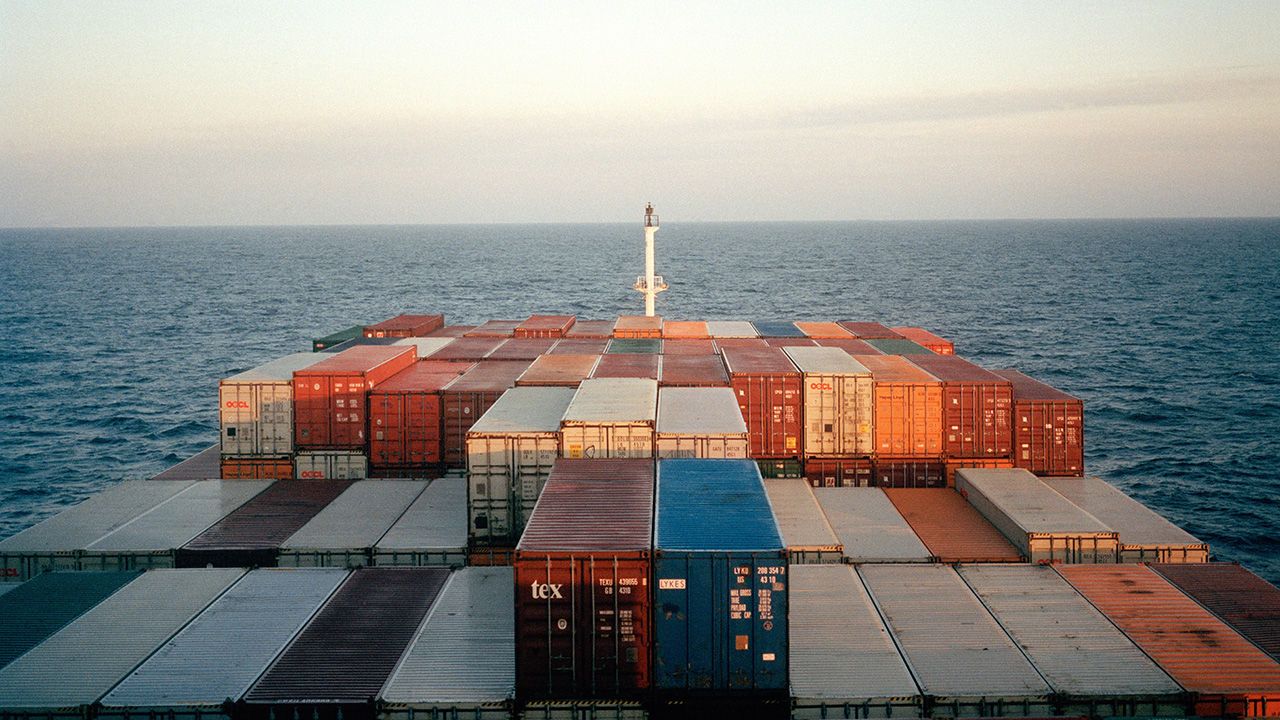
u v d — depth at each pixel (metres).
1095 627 33.94
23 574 41.31
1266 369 125.19
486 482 41.00
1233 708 29.33
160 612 34.72
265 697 28.77
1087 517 43.34
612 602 29.11
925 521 46.66
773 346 67.44
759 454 54.25
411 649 31.78
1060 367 129.12
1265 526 65.62
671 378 55.22
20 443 91.94
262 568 39.00
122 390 117.88
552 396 49.94
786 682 29.02
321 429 53.12
